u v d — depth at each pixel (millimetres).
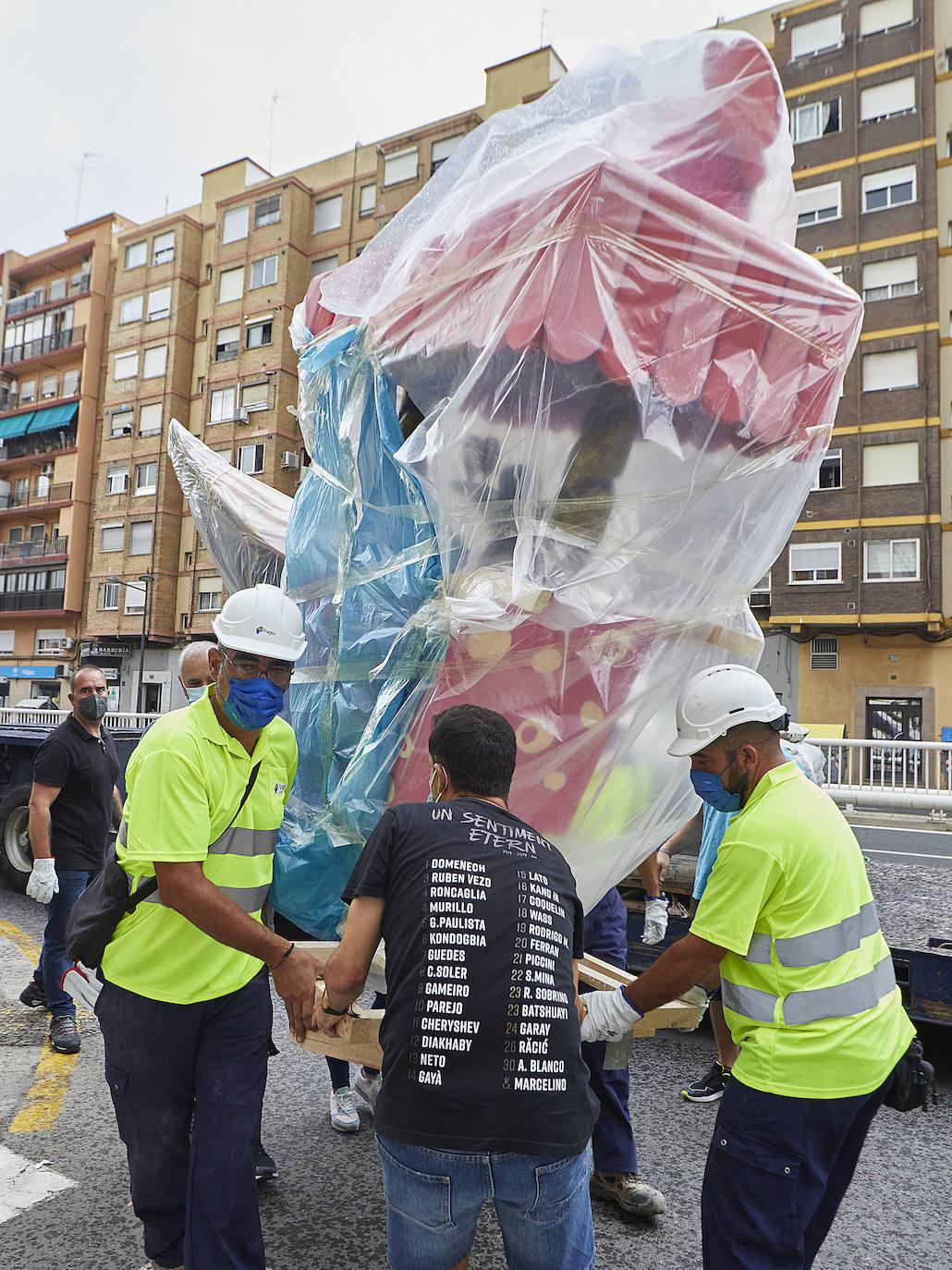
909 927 4406
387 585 2309
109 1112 3555
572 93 2234
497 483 2104
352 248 33719
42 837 4312
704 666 2359
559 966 1715
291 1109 3627
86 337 39312
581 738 2166
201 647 3480
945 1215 2922
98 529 38219
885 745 9875
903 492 24000
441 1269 1687
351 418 2441
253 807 2217
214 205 37469
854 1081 1819
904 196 24656
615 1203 2961
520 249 2029
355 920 1772
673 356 2084
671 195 2053
